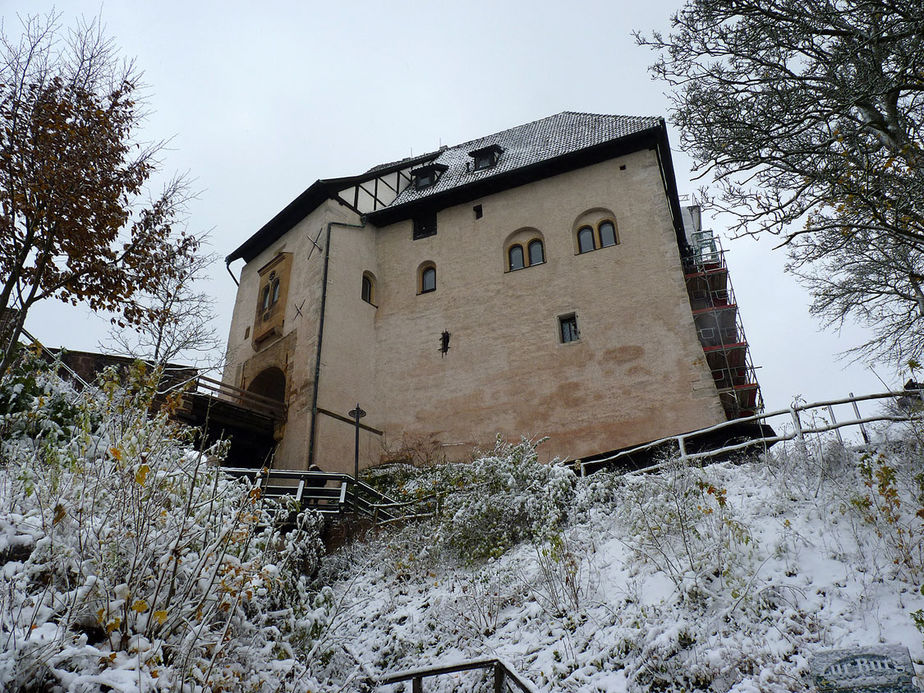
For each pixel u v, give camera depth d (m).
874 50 10.26
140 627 6.41
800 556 8.59
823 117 10.80
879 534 8.34
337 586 12.80
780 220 10.37
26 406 9.80
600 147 23.72
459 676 9.01
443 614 10.55
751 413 21.97
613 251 22.22
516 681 6.70
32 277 10.41
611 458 13.72
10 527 6.83
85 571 6.55
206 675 6.14
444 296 24.61
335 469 21.27
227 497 8.37
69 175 10.42
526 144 28.05
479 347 22.92
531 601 10.09
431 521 13.93
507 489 13.27
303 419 21.53
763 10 11.05
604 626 8.79
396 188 29.41
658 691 7.43
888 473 8.66
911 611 7.22
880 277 13.97
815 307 14.87
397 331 24.86
